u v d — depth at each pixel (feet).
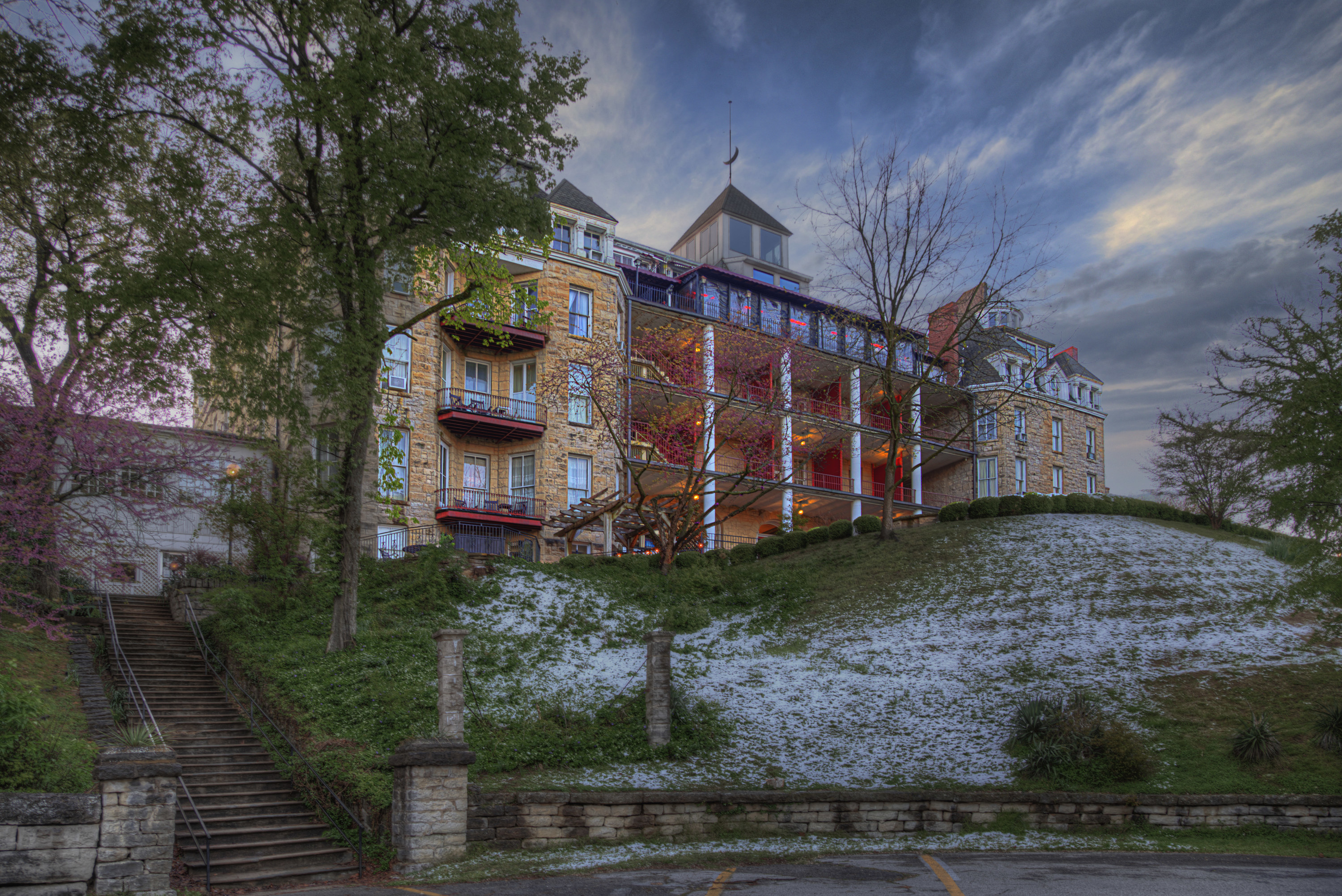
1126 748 50.62
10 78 49.62
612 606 80.69
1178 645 67.56
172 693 55.01
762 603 86.38
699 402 112.68
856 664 69.77
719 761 52.49
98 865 29.81
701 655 71.67
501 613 74.79
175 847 37.47
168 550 80.79
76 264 57.47
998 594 81.25
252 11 55.36
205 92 54.08
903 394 106.22
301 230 57.36
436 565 77.41
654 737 53.01
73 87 50.90
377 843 39.63
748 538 141.90
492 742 49.52
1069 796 47.83
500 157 59.67
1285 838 45.85
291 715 49.70
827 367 137.90
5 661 48.08
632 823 43.55
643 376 116.06
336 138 59.16
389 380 96.22
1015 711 59.31
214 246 53.21
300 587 70.74
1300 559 55.01
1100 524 99.86
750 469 109.40
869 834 46.44
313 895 31.99
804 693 64.34
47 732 39.04
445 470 102.94
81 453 55.31
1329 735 51.26
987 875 34.99
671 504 100.73
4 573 51.08
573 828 42.42
